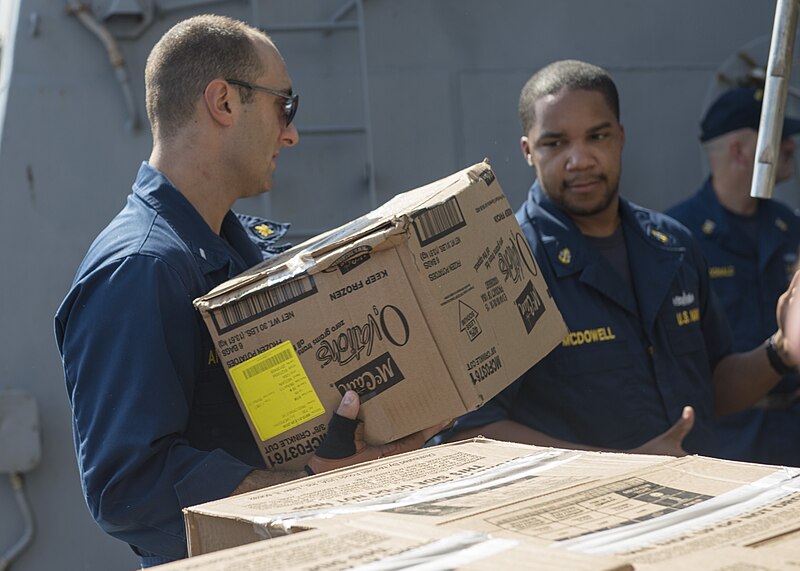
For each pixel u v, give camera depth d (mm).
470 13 3125
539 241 2244
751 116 3133
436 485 1089
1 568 2627
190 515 1038
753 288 3154
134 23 2852
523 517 915
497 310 1596
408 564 794
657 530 874
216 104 1714
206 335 1617
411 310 1466
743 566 778
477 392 1501
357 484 1116
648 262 2289
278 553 839
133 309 1530
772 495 965
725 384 2453
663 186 3275
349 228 1670
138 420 1490
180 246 1626
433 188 1676
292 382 1489
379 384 1481
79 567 2674
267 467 1523
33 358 2684
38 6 2816
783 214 3248
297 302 1481
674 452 2033
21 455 2633
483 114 3088
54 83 2787
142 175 1736
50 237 2732
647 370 2215
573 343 2168
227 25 1753
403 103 3037
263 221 2121
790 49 1491
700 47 3318
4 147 2734
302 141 2936
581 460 1172
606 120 2240
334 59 2990
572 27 3209
